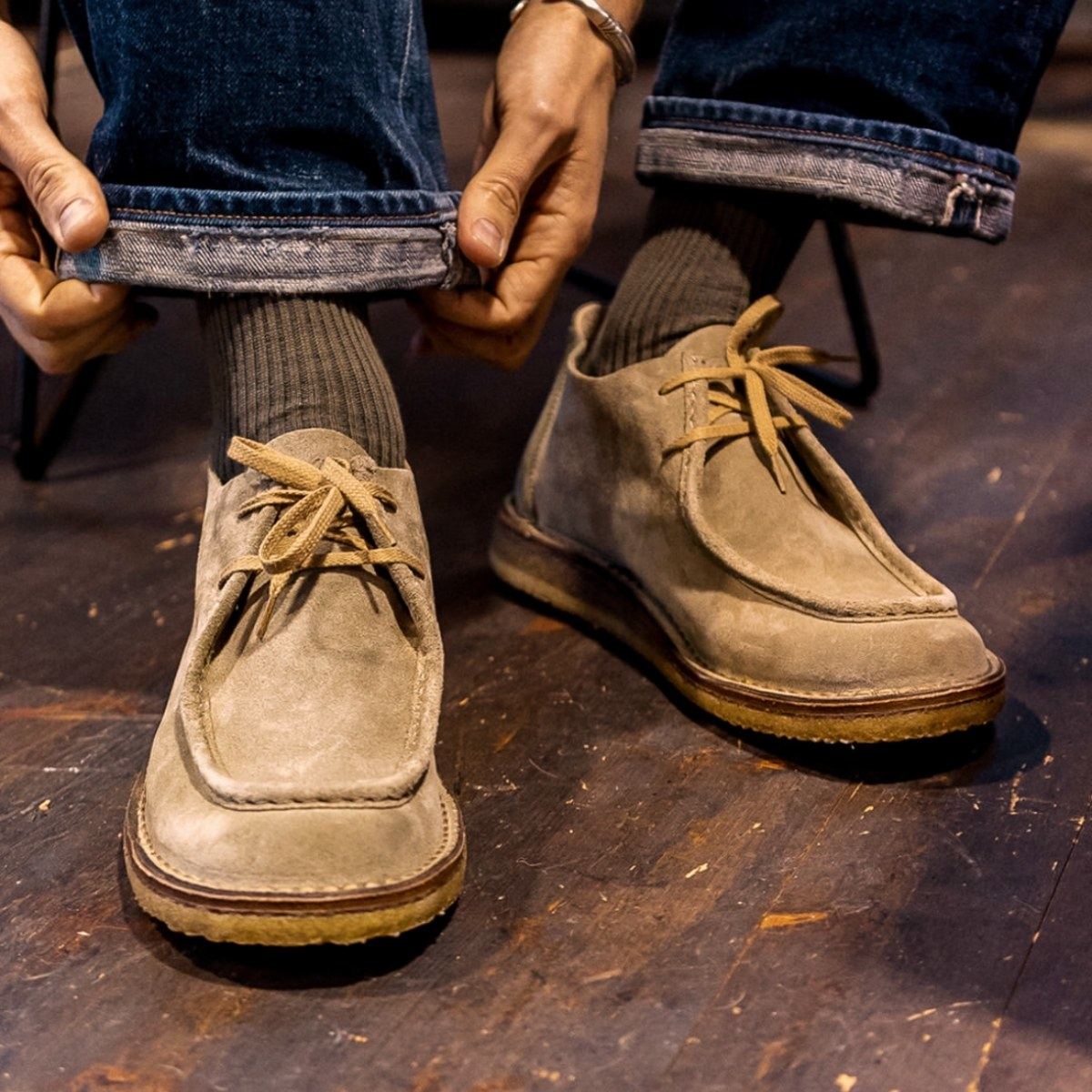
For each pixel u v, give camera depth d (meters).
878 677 0.80
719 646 0.86
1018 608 1.03
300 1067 0.60
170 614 1.05
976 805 0.79
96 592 1.08
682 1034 0.62
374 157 0.79
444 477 1.29
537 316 1.02
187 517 1.22
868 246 2.01
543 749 0.86
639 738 0.87
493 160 0.87
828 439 1.35
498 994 0.65
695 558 0.88
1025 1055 0.61
